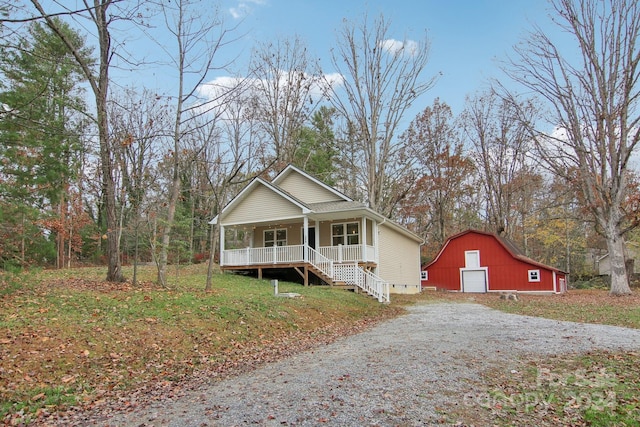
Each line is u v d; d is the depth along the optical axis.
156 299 11.07
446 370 6.56
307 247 20.58
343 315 13.76
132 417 5.04
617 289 21.73
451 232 42.66
